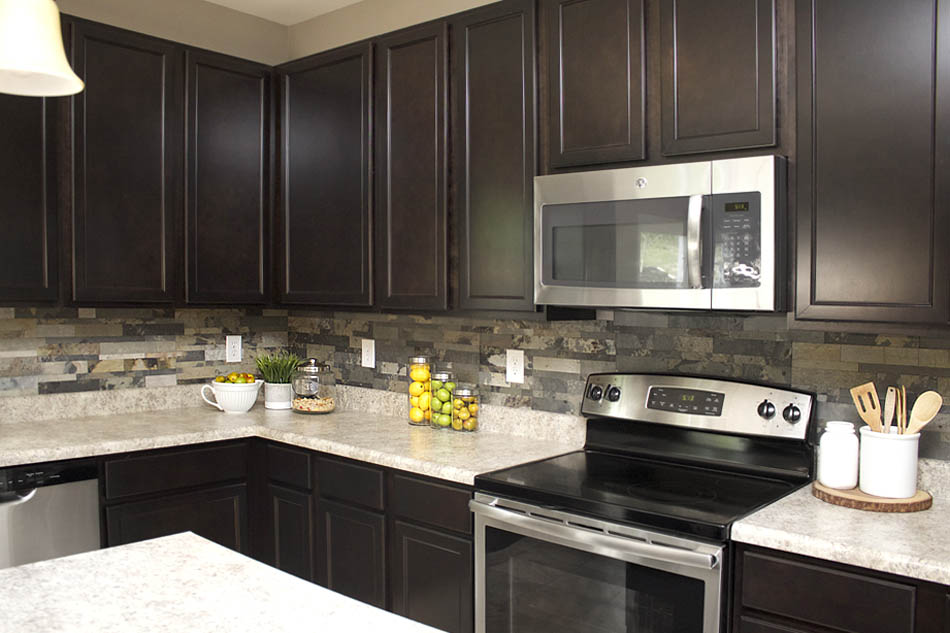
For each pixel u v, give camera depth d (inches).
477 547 88.9
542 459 97.7
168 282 120.5
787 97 79.0
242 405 131.1
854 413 84.1
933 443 79.6
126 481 106.3
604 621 77.7
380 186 116.3
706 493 81.3
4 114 103.7
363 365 137.9
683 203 82.4
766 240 76.8
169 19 131.1
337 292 122.7
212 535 115.8
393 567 100.5
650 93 88.7
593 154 92.9
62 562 59.0
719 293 79.9
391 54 114.7
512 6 99.9
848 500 75.5
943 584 59.6
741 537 69.5
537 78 98.4
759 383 89.8
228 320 143.3
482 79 103.8
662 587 73.4
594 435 102.8
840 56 74.0
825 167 75.1
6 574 56.2
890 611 62.4
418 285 111.8
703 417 92.0
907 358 80.7
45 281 108.1
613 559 76.9
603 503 77.5
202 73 123.6
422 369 121.7
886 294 71.9
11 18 55.3
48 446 100.4
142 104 117.3
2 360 116.1
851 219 73.6
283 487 116.6
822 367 86.4
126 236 115.9
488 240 103.5
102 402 126.5
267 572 57.3
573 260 92.4
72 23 110.1
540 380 112.1
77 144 110.5
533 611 83.7
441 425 118.1
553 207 94.1
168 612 49.6
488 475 89.0
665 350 99.0
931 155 69.2
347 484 105.9
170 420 123.1
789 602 67.4
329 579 109.4
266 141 131.9
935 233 69.1
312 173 126.3
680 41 85.6
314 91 125.9
